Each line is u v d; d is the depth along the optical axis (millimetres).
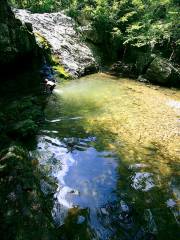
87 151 7191
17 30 10805
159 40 17797
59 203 5246
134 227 4945
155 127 9086
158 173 6551
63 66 14266
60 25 17500
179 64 17344
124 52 18281
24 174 5160
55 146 7242
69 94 11539
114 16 19109
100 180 6090
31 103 9180
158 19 19562
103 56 18312
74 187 5770
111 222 5000
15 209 4414
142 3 20344
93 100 11102
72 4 20562
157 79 15359
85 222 4914
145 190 5906
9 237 4004
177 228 5016
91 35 18281
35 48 12336
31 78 11484
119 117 9602
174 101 12344
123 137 8156
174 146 7918
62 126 8430
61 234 4574
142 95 12703
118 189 5855
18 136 7246
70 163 6594
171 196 5812
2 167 5121
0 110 8266
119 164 6758
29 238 4027
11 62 10594
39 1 22531
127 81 15367
